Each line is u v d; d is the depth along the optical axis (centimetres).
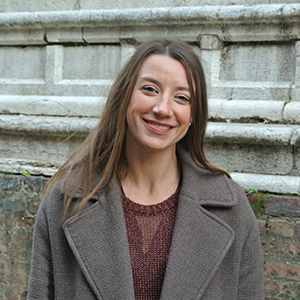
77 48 341
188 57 163
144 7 322
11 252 310
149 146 160
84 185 171
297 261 248
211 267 163
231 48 301
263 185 258
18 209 307
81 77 341
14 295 309
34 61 355
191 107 164
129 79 166
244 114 287
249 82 297
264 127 264
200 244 165
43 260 173
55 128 312
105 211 168
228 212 175
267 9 278
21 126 320
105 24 319
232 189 179
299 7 272
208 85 300
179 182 180
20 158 331
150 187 175
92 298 160
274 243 252
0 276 313
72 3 340
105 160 180
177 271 158
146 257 163
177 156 186
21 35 349
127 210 170
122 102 167
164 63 159
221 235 168
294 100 281
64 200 170
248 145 271
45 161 319
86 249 163
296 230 248
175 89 159
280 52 289
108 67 332
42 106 337
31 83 351
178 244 162
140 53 165
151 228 168
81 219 167
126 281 156
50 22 333
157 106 157
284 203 250
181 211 168
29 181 305
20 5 355
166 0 316
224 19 288
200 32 300
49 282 172
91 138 185
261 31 286
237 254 172
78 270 166
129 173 178
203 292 160
